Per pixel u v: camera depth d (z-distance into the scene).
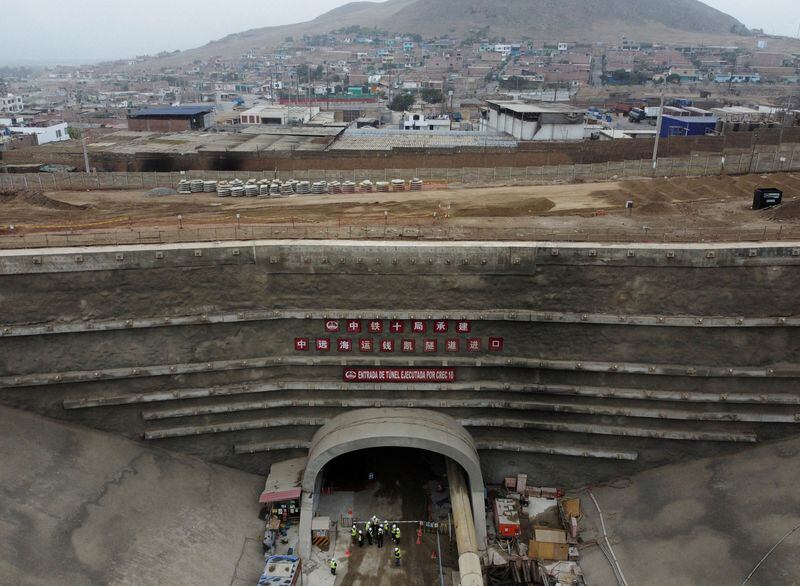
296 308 34.97
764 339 33.38
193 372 34.56
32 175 59.69
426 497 36.62
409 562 32.28
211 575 30.11
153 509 31.86
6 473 29.56
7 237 34.72
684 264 32.78
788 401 33.41
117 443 34.38
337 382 35.84
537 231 37.78
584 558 32.34
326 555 32.66
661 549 30.88
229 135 94.12
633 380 34.81
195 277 33.66
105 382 33.94
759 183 50.88
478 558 29.73
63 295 32.31
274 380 35.81
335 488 37.06
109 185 61.28
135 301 33.31
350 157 74.19
